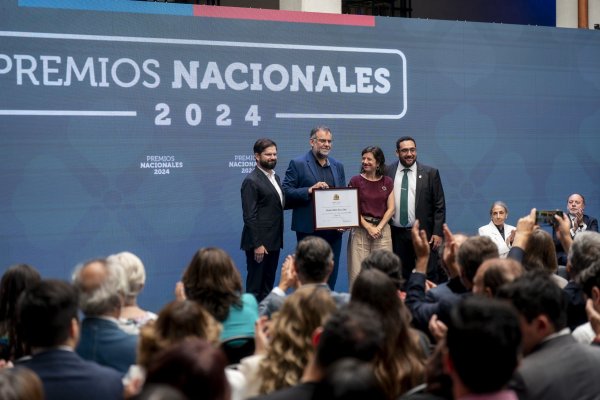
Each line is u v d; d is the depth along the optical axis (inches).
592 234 175.2
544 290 119.9
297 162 353.4
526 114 431.2
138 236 351.9
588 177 448.1
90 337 150.2
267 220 345.1
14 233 331.0
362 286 138.3
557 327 120.1
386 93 399.2
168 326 127.0
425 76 407.8
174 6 357.4
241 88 370.3
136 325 161.0
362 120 394.6
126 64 349.1
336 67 389.1
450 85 413.1
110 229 346.3
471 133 418.3
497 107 424.5
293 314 134.0
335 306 134.6
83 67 341.4
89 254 343.3
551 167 438.0
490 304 93.7
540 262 204.1
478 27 418.6
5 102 329.1
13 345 171.3
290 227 384.8
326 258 178.9
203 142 363.9
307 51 383.2
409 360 135.4
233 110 369.1
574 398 116.3
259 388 133.8
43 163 335.3
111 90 346.3
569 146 442.3
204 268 172.9
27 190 332.8
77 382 119.3
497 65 423.5
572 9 497.0
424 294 179.2
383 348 131.6
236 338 169.2
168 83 356.5
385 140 400.2
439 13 593.0
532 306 119.0
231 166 369.4
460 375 92.4
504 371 91.3
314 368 99.2
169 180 357.7
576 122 444.5
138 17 350.6
